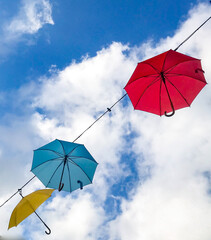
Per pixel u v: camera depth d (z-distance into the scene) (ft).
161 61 7.80
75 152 11.30
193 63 7.96
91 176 11.37
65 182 11.04
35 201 10.36
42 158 11.24
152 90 8.91
